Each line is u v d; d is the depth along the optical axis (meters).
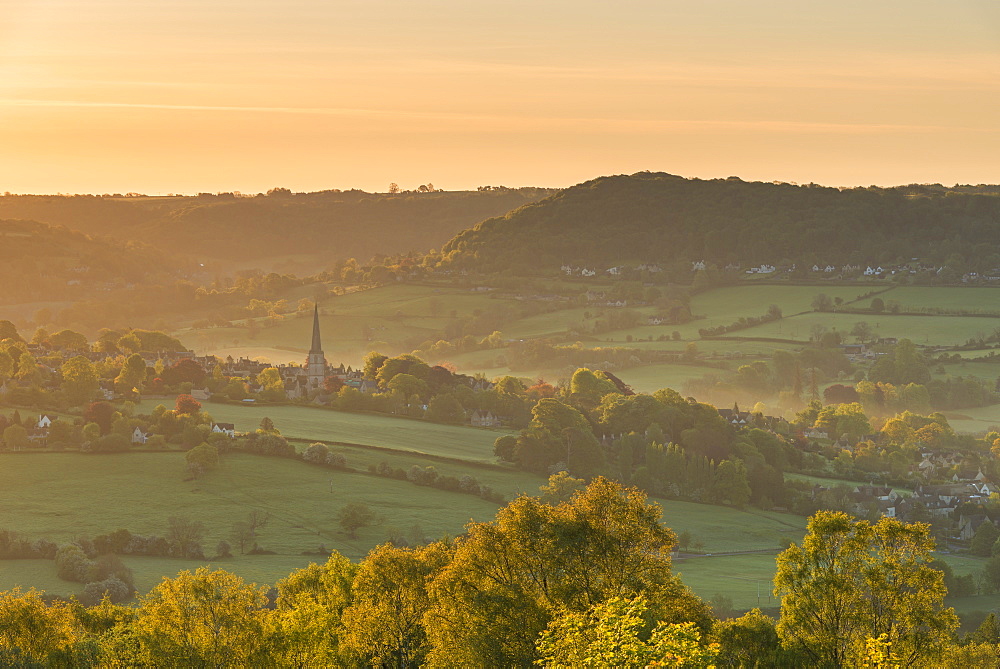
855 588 81.06
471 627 80.38
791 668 78.75
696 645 59.16
